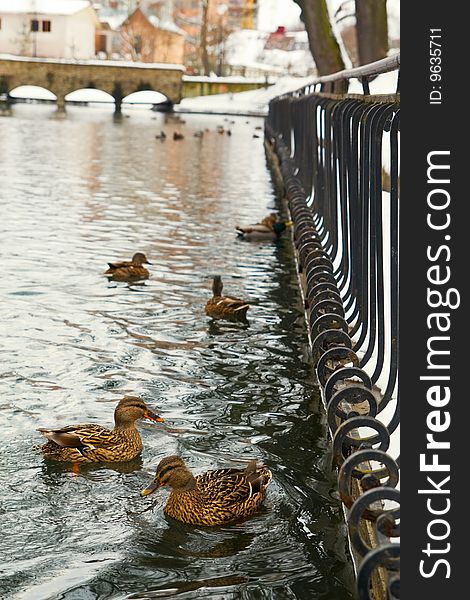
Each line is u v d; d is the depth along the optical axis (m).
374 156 4.95
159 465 5.05
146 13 89.81
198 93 62.81
